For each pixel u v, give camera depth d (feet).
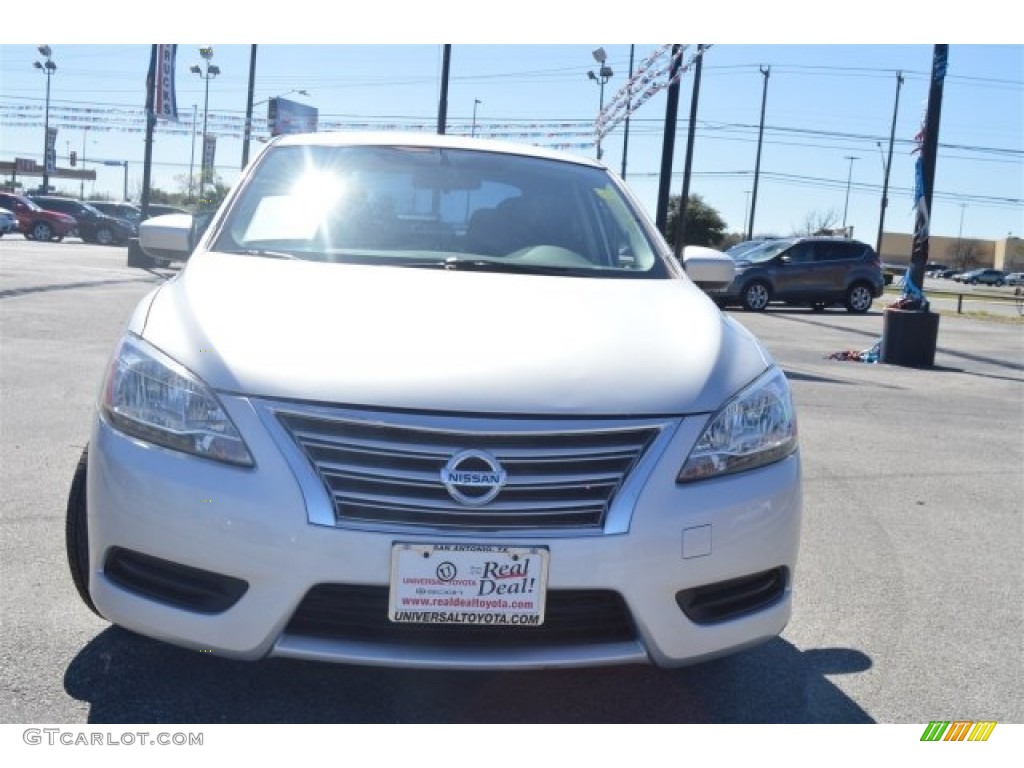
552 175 14.29
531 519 8.36
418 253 12.17
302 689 9.98
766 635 9.28
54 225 119.96
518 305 10.25
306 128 108.17
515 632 8.46
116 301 43.29
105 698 9.62
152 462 8.56
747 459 9.11
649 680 10.64
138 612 8.65
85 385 24.17
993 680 11.12
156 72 88.22
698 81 76.23
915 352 41.39
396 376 8.57
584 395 8.70
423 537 8.17
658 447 8.71
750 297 75.00
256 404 8.47
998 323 81.20
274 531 8.19
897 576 14.43
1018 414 29.73
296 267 11.09
